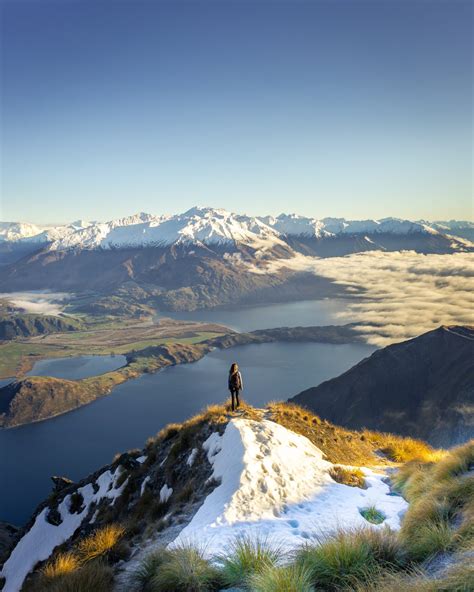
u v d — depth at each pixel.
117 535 15.84
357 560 8.62
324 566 8.63
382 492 17.20
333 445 24.14
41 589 12.77
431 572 7.82
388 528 10.20
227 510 14.78
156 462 25.66
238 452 18.77
